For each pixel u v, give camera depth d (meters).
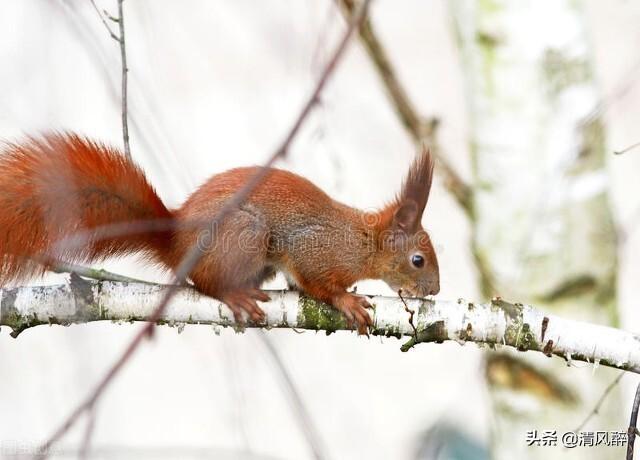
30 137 8.99
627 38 18.25
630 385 15.27
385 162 16.70
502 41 11.17
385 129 16.98
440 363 18.03
